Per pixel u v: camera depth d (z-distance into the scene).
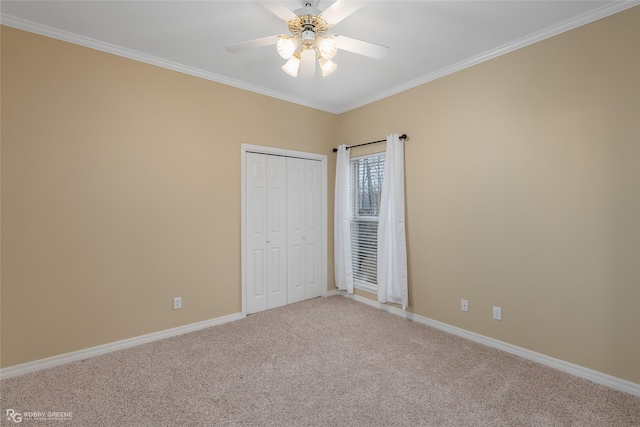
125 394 2.12
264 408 1.97
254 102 3.68
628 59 2.11
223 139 3.44
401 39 2.63
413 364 2.52
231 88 3.50
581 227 2.33
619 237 2.16
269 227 3.87
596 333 2.26
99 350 2.69
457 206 3.10
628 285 2.13
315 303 4.11
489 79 2.85
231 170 3.51
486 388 2.18
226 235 3.47
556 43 2.44
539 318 2.55
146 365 2.51
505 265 2.75
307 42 1.99
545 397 2.08
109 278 2.75
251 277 3.71
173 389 2.17
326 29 2.04
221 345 2.87
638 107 2.08
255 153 3.74
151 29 2.50
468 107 3.01
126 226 2.84
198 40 2.67
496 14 2.28
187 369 2.44
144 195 2.93
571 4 2.16
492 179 2.83
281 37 2.03
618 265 2.17
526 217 2.62
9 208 2.34
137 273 2.90
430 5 2.17
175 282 3.12
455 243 3.13
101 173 2.71
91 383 2.25
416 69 3.20
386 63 3.07
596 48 2.24
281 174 3.98
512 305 2.71
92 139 2.67
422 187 3.42
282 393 2.13
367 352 2.73
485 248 2.89
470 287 3.01
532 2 2.14
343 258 4.32
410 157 3.54
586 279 2.31
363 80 3.48
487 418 1.87
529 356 2.60
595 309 2.27
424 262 3.41
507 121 2.73
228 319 3.47
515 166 2.68
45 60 2.47
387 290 3.70
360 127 4.18
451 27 2.45
